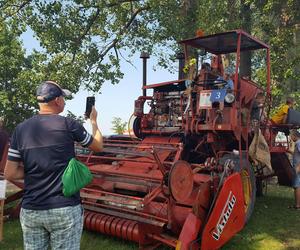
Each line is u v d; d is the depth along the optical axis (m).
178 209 5.35
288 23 13.62
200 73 7.06
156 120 7.73
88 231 6.18
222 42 7.80
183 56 8.87
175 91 7.71
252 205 6.83
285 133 9.16
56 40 15.30
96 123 3.52
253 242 6.12
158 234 5.26
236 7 14.29
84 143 3.36
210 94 6.64
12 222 6.77
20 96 16.14
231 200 5.41
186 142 7.28
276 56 12.48
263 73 12.15
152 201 5.54
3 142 6.96
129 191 6.21
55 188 3.16
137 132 8.07
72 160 3.21
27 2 15.20
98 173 6.23
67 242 3.18
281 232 6.67
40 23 15.37
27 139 3.22
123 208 5.43
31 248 3.23
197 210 5.00
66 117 3.33
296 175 8.37
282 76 12.16
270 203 8.94
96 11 15.89
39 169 3.16
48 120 3.27
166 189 5.05
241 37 7.31
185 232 4.85
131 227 5.34
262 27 13.64
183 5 14.70
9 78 19.80
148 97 8.01
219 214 5.18
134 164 6.30
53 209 3.12
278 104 12.58
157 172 5.75
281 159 8.76
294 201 9.21
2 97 16.58
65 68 15.57
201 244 4.95
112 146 6.79
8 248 5.54
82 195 5.78
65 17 15.62
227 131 6.77
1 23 15.44
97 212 5.93
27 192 3.23
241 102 7.11
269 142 8.34
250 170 6.89
